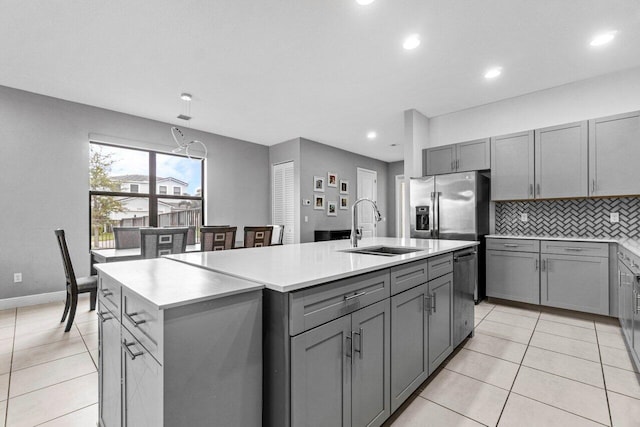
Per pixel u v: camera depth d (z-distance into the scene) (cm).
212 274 127
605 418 153
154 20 224
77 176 379
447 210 369
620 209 312
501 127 377
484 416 155
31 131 349
